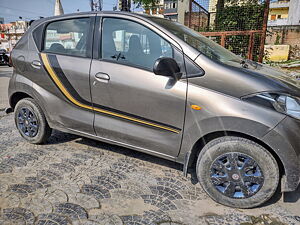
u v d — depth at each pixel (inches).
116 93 105.6
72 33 119.1
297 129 81.8
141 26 105.3
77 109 118.8
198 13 354.9
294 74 330.3
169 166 121.7
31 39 129.7
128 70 103.2
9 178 107.3
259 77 89.2
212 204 94.7
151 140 103.3
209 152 92.0
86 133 121.0
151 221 84.4
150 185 105.6
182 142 97.2
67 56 118.0
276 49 600.7
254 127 83.5
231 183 91.1
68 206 90.4
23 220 82.9
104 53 110.6
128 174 113.7
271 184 86.5
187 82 92.7
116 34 109.4
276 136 81.9
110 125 111.2
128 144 110.7
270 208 92.6
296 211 91.3
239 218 87.2
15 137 153.3
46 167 117.5
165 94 95.7
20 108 138.6
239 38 314.8
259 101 84.4
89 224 82.2
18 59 131.8
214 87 89.5
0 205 89.9
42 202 92.1
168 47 99.0
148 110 100.4
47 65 121.8
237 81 87.8
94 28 114.1
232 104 86.2
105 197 96.4
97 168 118.0
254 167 87.7
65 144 143.8
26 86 130.6
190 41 101.8
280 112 82.4
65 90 119.1
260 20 304.3
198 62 93.0
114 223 83.0
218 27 335.9
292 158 82.7
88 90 112.6
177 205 93.2
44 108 128.6
